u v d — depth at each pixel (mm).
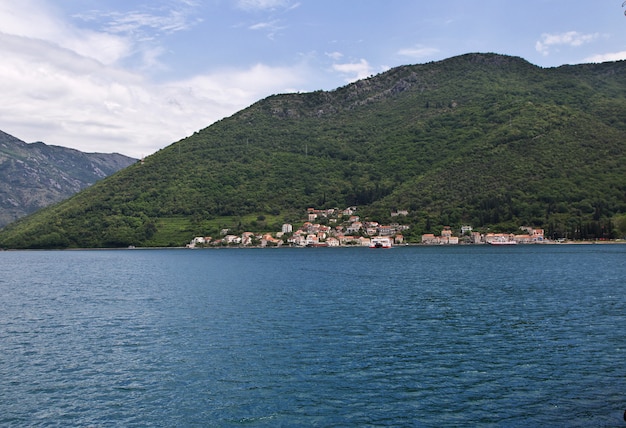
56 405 36406
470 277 120062
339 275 131500
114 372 43594
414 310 72062
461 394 37562
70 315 71438
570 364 44250
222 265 179625
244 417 34219
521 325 60500
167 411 35281
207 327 61281
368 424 32906
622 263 157750
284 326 61250
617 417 33031
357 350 49688
